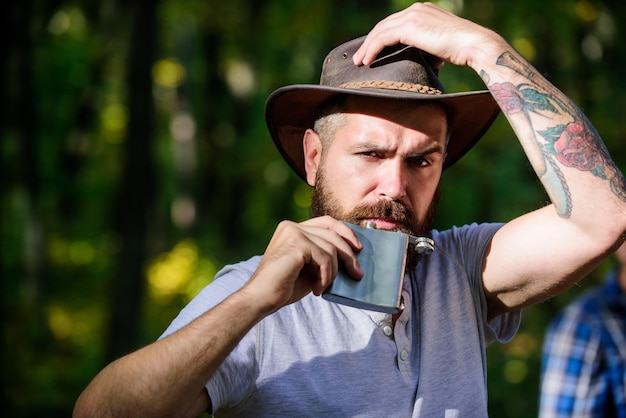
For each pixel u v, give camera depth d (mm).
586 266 2336
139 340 10586
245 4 11125
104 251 14078
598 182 2297
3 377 10094
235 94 12891
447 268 2469
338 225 2113
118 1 12047
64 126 14016
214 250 13070
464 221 10141
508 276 2418
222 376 2123
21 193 12883
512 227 2443
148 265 13086
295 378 2186
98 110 14156
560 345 4262
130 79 9945
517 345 11016
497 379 10641
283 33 10516
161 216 14219
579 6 9719
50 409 10492
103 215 14539
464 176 10094
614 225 2273
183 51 13047
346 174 2312
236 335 2006
